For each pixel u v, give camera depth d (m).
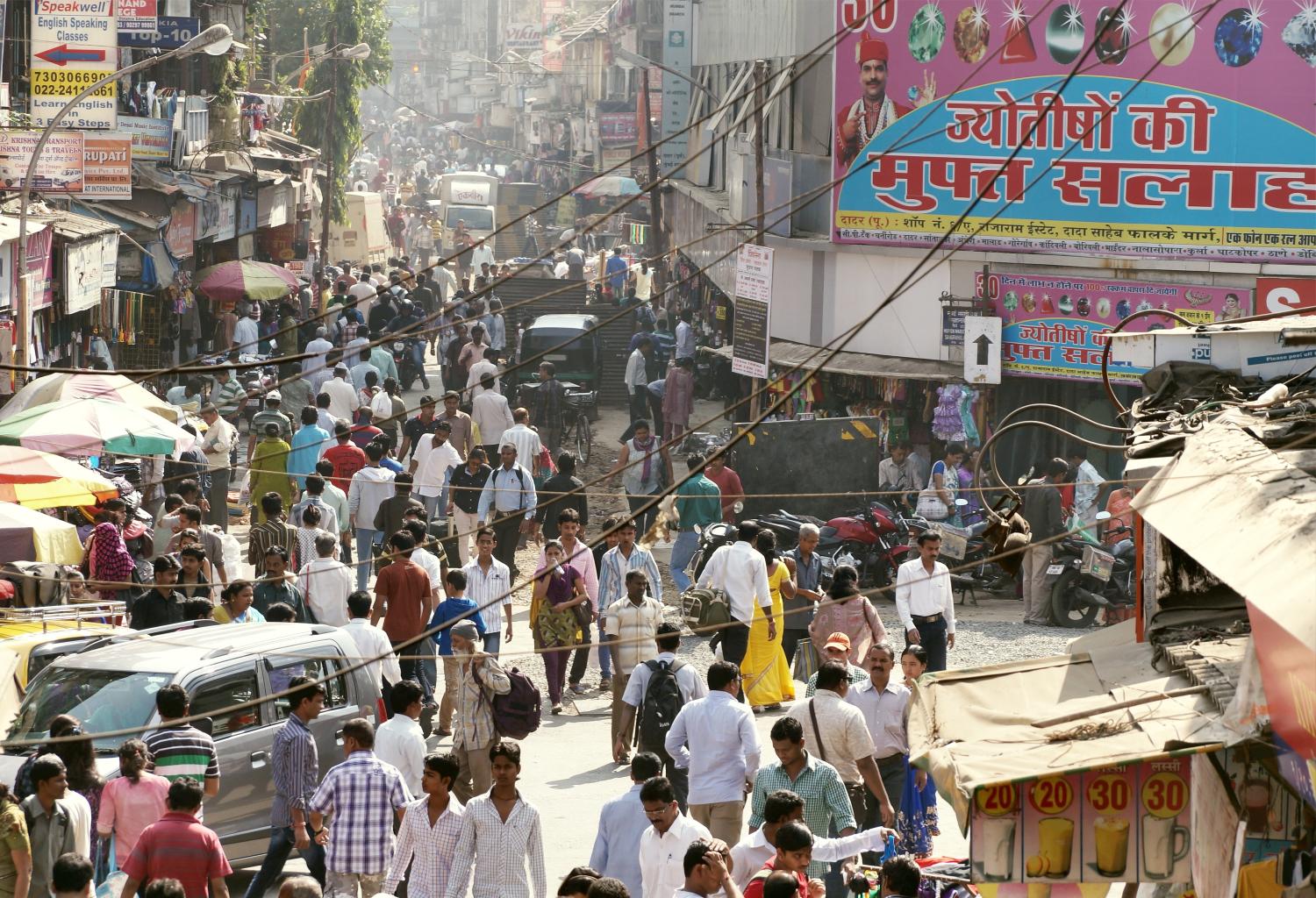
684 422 34.69
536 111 127.25
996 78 28.78
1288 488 6.95
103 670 13.77
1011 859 8.01
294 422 34.16
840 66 30.00
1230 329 11.07
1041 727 8.18
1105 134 27.94
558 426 35.84
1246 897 7.20
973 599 24.39
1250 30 26.84
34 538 17.28
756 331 29.78
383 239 71.75
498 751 10.97
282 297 46.69
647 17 82.31
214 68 46.59
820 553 24.16
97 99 29.28
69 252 31.11
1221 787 7.36
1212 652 8.37
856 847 10.59
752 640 17.89
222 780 13.34
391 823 11.69
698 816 12.23
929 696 9.01
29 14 34.22
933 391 29.61
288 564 19.77
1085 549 22.34
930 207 29.47
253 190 48.69
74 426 20.66
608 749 17.11
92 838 11.88
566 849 13.68
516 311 47.00
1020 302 28.72
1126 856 7.98
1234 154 27.14
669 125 55.28
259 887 12.49
